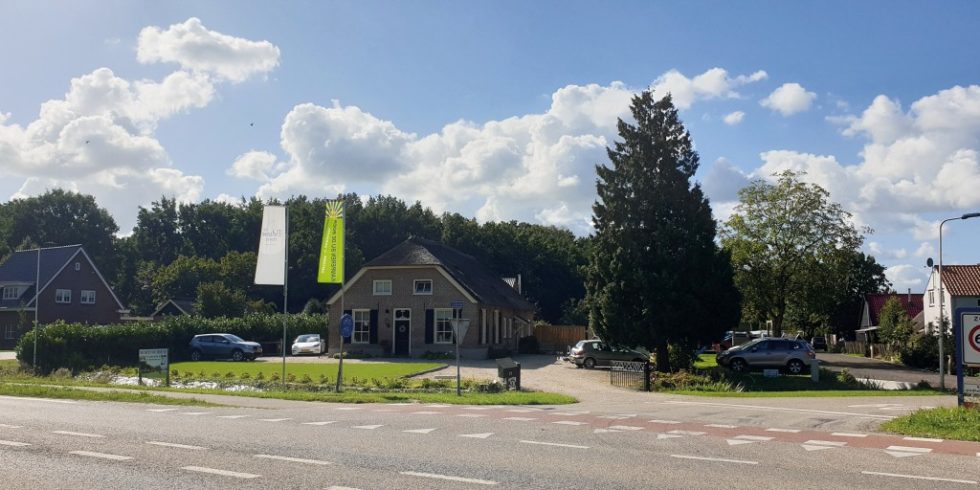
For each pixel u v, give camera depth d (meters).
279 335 52.41
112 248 96.06
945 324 42.59
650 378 29.16
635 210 35.00
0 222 91.94
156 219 92.44
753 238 50.25
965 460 11.12
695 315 33.59
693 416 17.42
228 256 74.12
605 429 14.32
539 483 8.92
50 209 94.06
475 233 86.38
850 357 62.50
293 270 74.88
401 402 21.17
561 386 29.05
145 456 10.47
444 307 44.38
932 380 36.06
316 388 26.84
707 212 35.47
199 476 9.10
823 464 10.57
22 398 21.14
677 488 8.74
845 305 87.75
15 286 62.78
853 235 50.03
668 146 35.34
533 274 87.62
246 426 14.16
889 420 16.34
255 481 8.84
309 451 11.04
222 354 44.12
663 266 34.16
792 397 25.03
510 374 26.73
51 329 38.84
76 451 10.84
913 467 10.45
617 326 34.16
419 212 90.75
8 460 10.10
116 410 17.45
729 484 9.02
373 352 45.03
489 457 10.70
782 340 35.75
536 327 56.69
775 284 50.31
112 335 41.47
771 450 11.88
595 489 8.63
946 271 60.06
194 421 15.00
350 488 8.52
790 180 50.28
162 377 28.48
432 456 10.71
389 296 45.34
